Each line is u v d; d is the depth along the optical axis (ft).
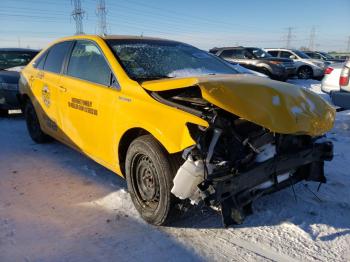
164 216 9.81
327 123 10.32
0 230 10.12
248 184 9.18
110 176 13.96
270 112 9.11
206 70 13.00
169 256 8.98
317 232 9.97
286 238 9.70
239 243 9.50
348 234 9.87
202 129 8.71
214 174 8.71
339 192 12.41
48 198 12.14
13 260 8.82
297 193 12.28
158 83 10.23
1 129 22.40
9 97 24.38
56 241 9.64
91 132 12.59
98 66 12.59
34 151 17.31
